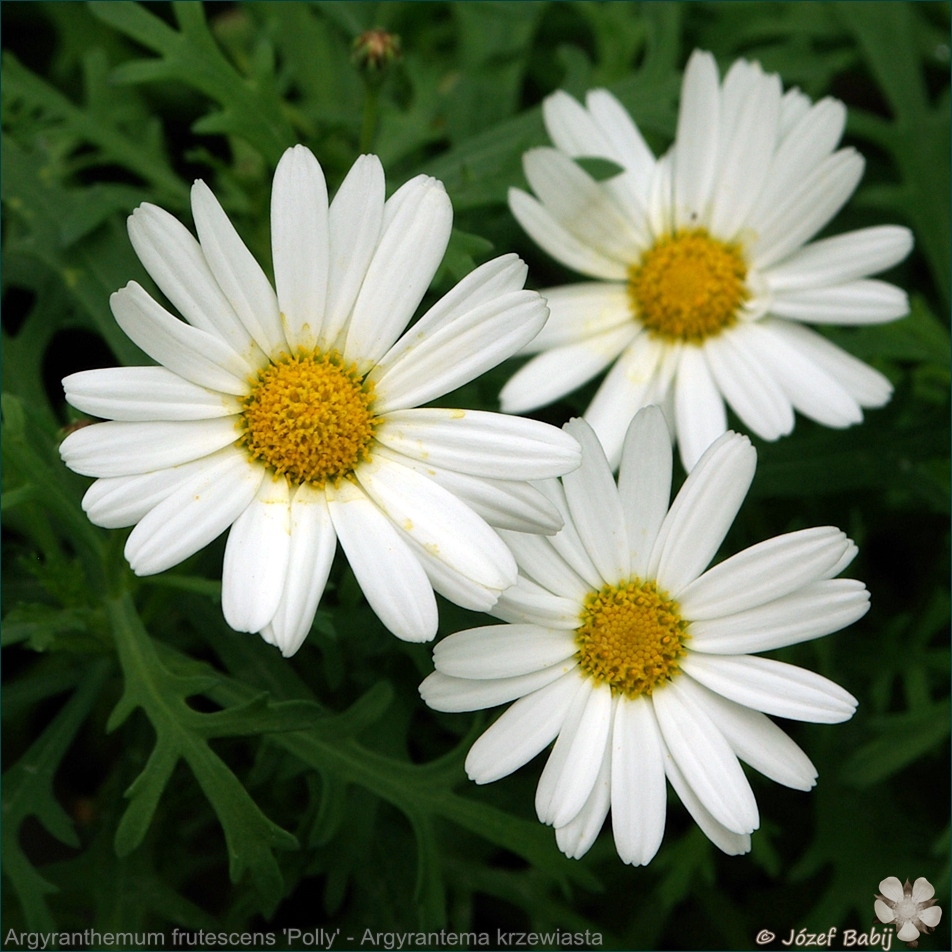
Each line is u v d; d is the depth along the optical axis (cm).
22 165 50
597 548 45
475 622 47
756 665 45
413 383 45
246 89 49
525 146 50
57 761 48
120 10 49
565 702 45
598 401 48
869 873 51
